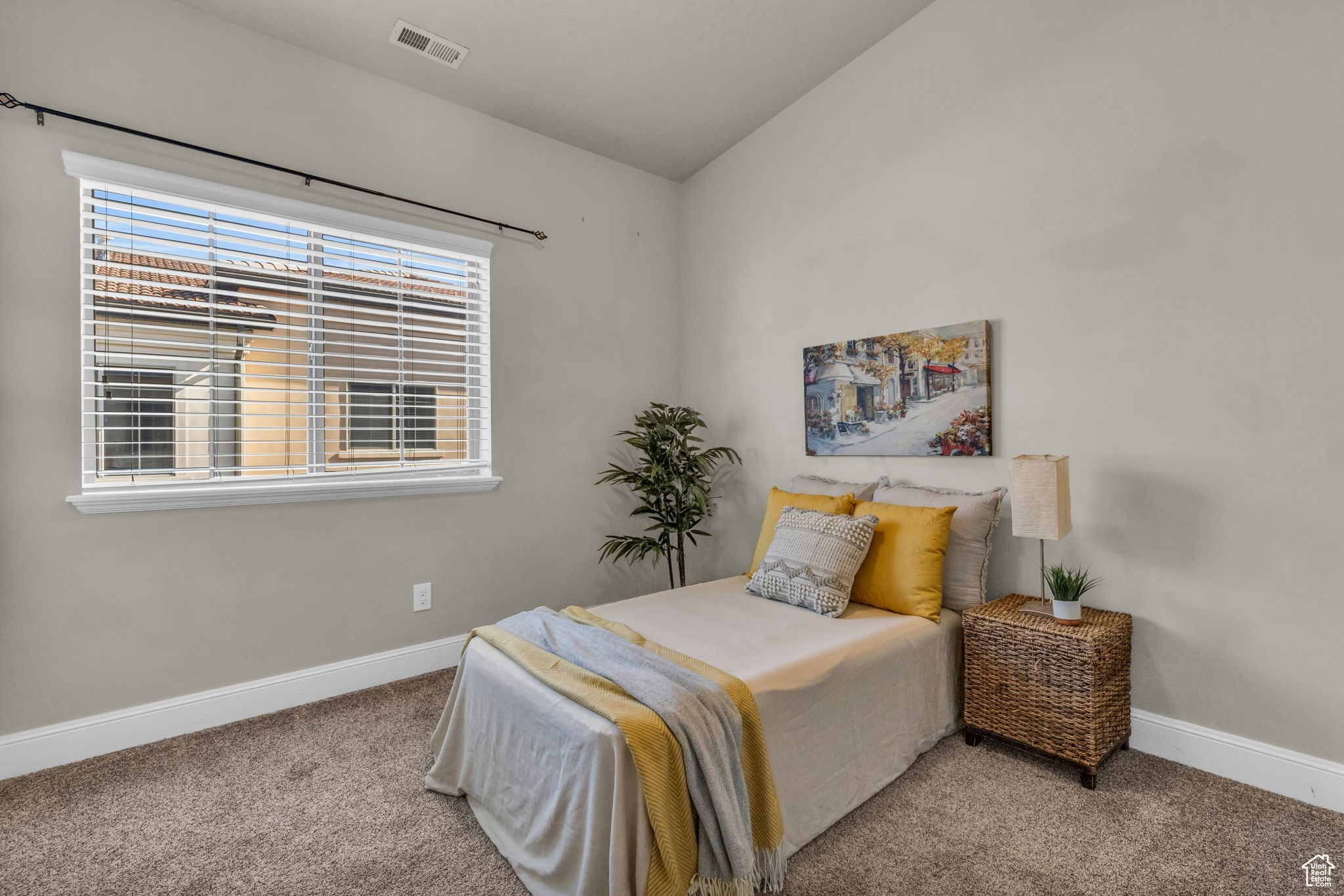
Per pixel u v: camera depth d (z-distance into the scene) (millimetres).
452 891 1506
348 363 2734
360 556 2707
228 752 2164
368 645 2732
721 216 3670
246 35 2428
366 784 1975
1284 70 1814
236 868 1582
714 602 2424
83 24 2111
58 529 2086
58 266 2084
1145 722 2104
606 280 3543
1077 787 1902
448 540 2955
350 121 2674
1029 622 2029
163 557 2268
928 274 2676
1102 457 2189
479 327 3090
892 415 2787
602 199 3539
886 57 2818
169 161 2260
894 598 2266
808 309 3189
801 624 2127
